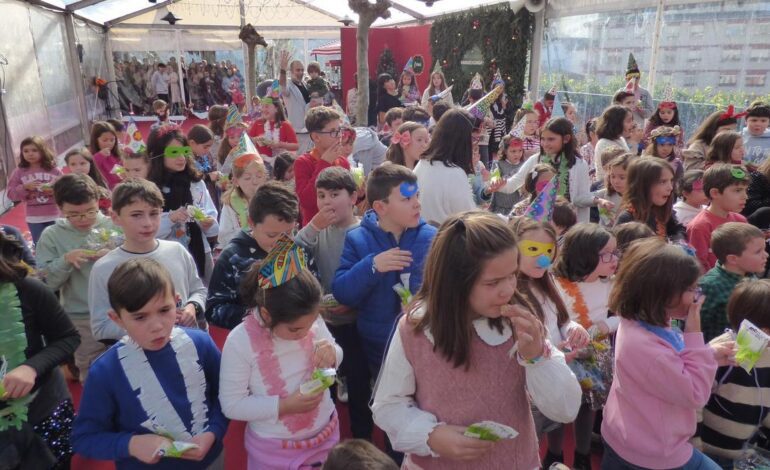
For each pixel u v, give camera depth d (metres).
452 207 3.27
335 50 20.88
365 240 2.77
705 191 3.78
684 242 3.60
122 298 1.96
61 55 13.34
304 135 9.20
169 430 2.07
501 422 1.65
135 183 2.88
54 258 3.39
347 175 3.08
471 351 1.62
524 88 12.09
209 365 2.25
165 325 2.04
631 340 2.09
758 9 6.95
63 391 2.50
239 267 2.85
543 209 2.91
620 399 2.18
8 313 2.13
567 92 11.08
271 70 24.33
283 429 2.18
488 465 1.67
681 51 8.17
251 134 7.36
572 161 4.47
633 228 3.12
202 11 20.47
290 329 2.09
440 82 11.04
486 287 1.54
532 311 1.75
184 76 23.14
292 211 2.85
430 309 1.62
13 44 9.66
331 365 2.19
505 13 11.80
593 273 2.81
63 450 2.45
